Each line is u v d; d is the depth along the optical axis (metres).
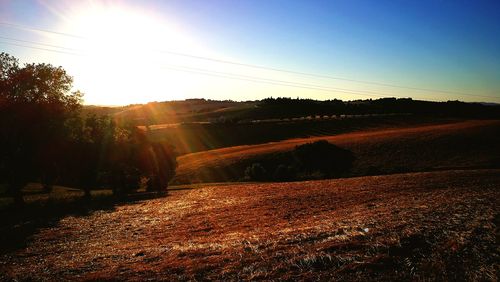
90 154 45.94
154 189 57.53
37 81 38.81
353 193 34.50
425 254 10.81
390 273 9.69
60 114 41.12
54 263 15.69
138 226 26.70
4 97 37.09
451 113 142.88
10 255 18.77
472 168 60.06
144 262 13.62
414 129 103.31
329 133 122.62
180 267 12.02
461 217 14.84
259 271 10.76
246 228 22.05
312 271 10.30
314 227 17.02
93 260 15.29
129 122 58.62
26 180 40.75
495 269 9.36
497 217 14.34
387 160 74.69
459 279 9.02
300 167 74.69
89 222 29.67
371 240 12.33
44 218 32.59
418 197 26.38
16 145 38.34
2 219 32.59
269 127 135.50
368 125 127.56
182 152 115.75
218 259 12.59
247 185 54.62
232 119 149.38
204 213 30.64
